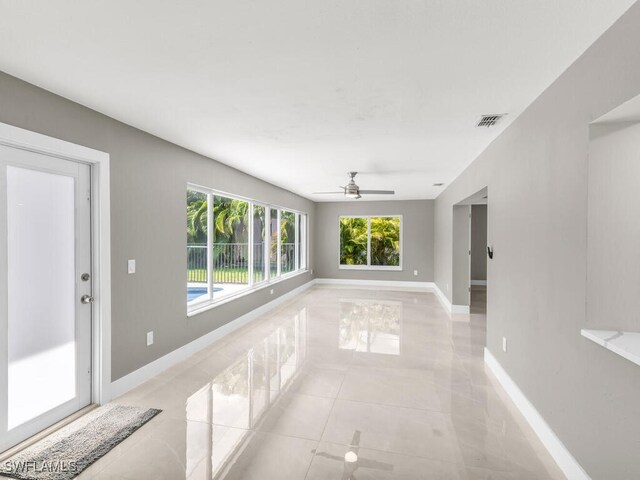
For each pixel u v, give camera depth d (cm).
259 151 416
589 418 186
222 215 518
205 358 399
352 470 208
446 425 260
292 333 501
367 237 996
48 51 191
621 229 184
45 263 247
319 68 212
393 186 705
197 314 423
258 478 202
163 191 363
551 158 229
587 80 187
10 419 226
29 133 228
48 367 250
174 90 243
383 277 974
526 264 272
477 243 988
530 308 263
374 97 256
